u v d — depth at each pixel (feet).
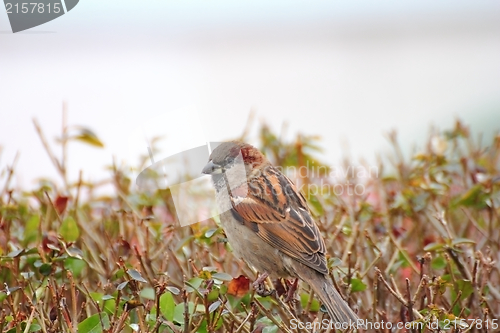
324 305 25.03
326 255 27.45
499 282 27.73
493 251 30.01
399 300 23.16
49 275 24.43
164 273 24.13
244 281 23.40
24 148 59.72
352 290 25.02
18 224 30.73
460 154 34.65
